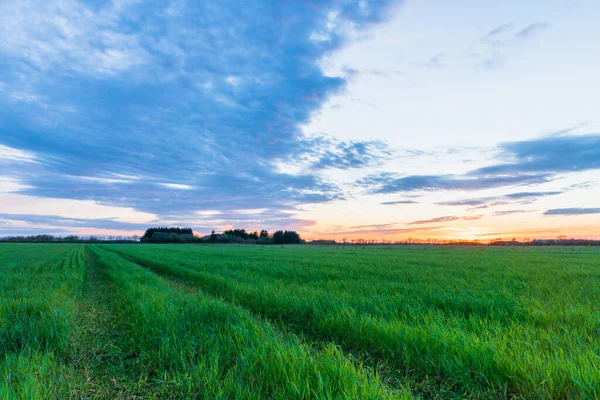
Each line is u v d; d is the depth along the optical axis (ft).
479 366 13.46
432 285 36.11
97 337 20.88
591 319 19.60
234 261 84.28
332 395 11.48
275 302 27.71
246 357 14.46
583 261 84.12
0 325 19.51
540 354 14.26
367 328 18.66
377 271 54.60
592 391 11.16
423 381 13.61
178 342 17.54
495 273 50.85
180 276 56.90
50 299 29.22
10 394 10.93
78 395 12.96
